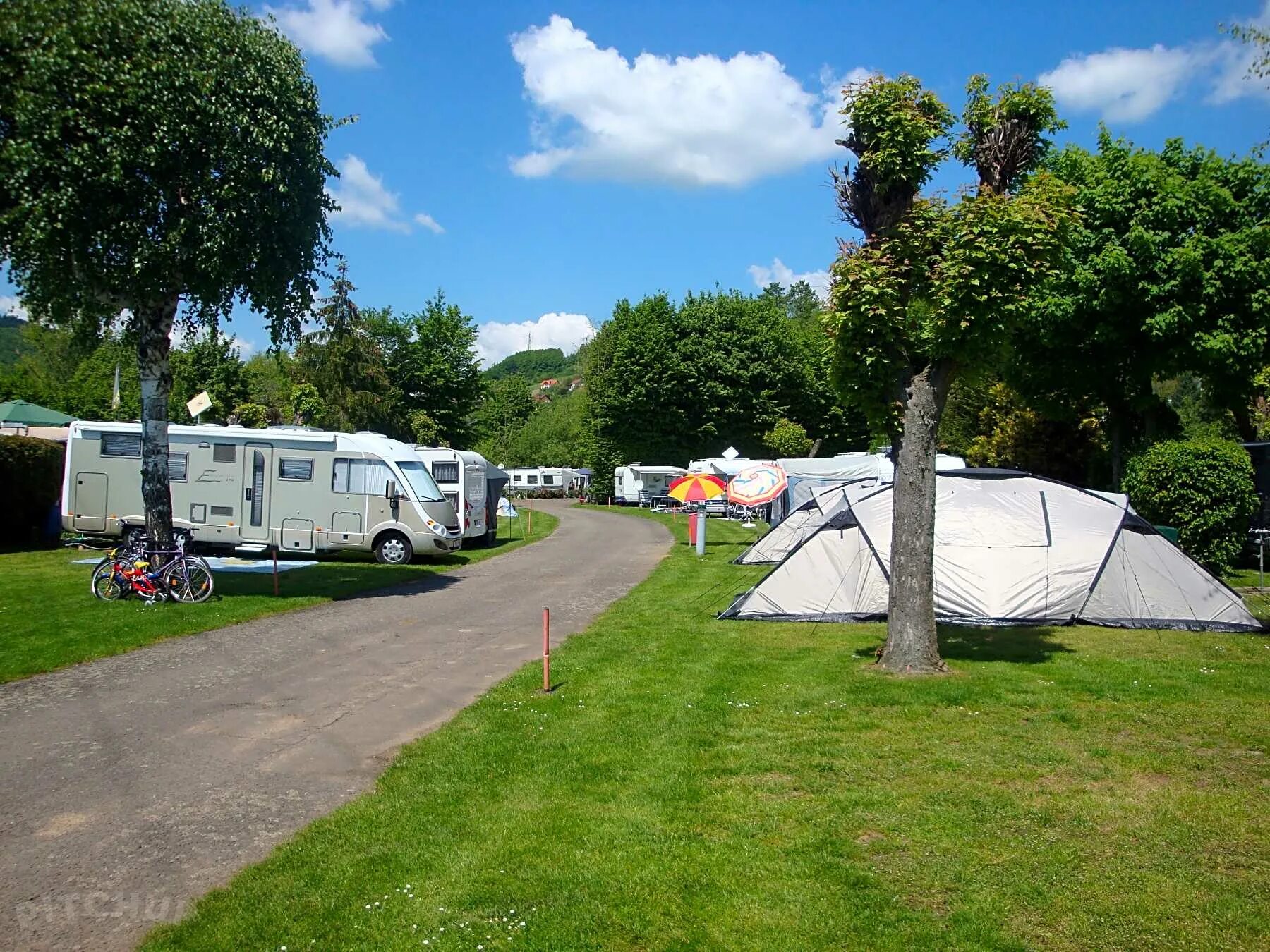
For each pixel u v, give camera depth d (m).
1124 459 22.06
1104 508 12.60
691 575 19.31
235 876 4.71
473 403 50.34
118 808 5.72
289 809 5.71
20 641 10.65
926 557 9.34
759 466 29.58
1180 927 4.10
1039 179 8.73
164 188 12.35
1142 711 7.72
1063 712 7.67
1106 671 9.25
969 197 8.65
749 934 4.08
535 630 12.31
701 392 54.47
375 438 21.67
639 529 35.88
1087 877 4.59
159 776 6.32
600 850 4.96
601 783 6.06
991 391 30.30
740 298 57.69
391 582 17.59
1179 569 12.16
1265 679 8.88
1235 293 19.64
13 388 49.22
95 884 4.66
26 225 11.39
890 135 8.80
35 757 6.74
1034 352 22.33
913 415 9.26
